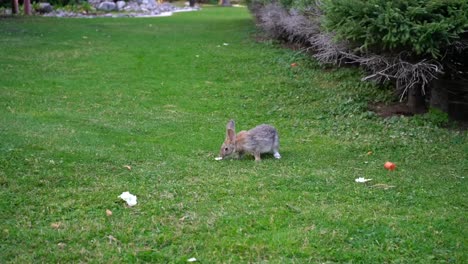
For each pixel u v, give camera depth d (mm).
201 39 10719
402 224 4926
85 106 7027
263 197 5207
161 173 5531
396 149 6207
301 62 8438
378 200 5219
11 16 14820
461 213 5086
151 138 6297
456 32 6211
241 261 4605
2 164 5484
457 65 7039
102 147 5969
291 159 5926
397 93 7289
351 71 7934
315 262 4605
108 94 7438
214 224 4891
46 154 5691
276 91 7648
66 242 4723
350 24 6406
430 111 6859
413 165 5867
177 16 16688
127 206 5062
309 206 5109
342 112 7039
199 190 5281
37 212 4980
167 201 5129
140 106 7148
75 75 8055
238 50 9375
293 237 4777
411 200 5234
